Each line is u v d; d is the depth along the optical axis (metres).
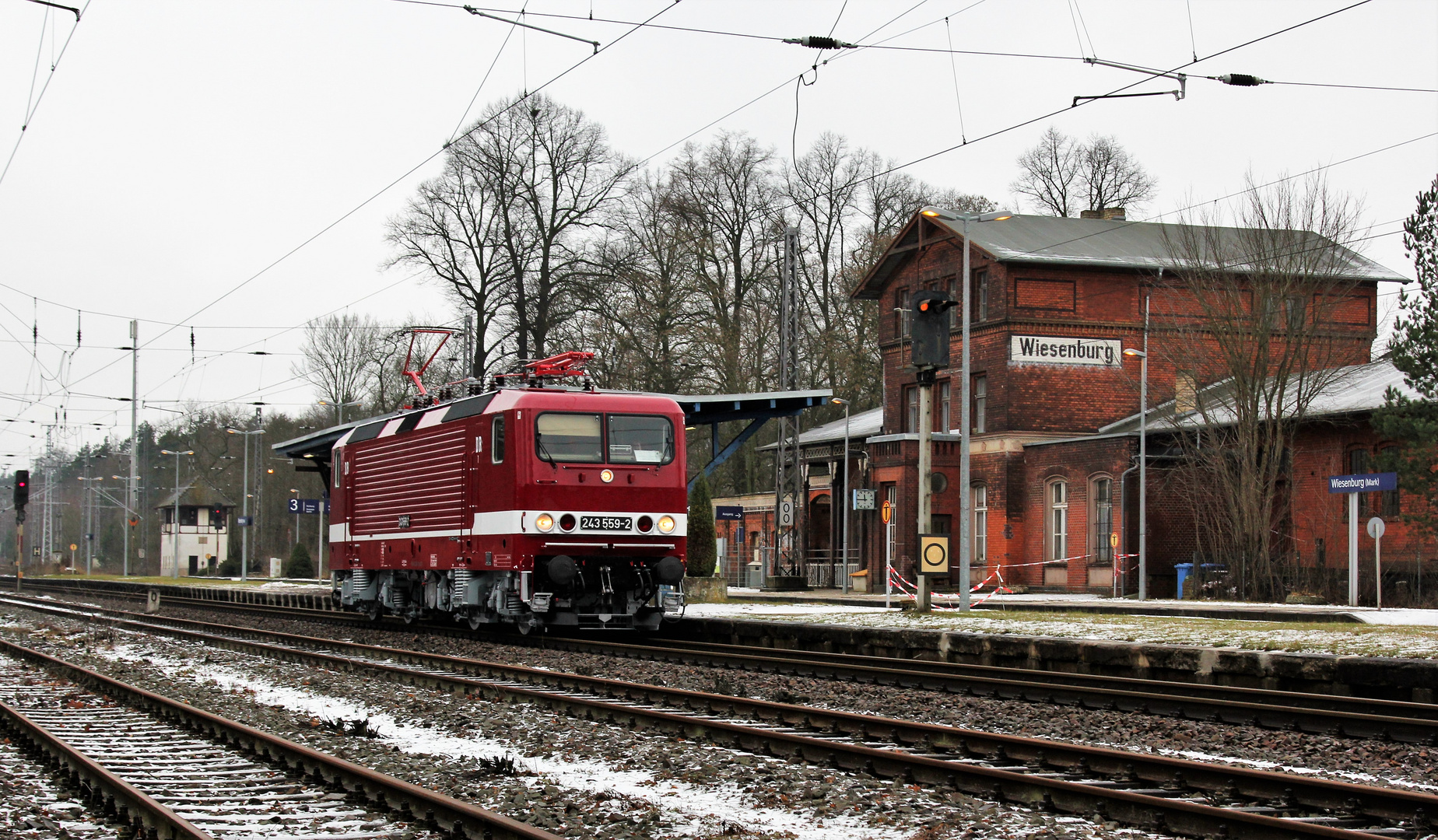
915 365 24.56
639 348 53.69
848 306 57.88
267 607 38.09
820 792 9.04
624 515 20.78
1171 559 39.19
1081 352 43.62
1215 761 10.59
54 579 63.84
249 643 21.50
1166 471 38.94
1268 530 35.41
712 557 32.59
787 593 44.28
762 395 28.22
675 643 21.95
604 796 8.96
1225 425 37.03
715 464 30.98
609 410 20.94
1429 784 9.64
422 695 14.91
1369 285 43.44
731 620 23.30
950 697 14.63
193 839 7.34
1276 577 34.28
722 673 17.03
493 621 22.25
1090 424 43.59
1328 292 38.12
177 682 16.58
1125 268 43.91
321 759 9.64
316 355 75.50
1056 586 41.38
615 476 20.77
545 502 20.30
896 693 15.01
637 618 21.88
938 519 44.03
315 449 35.88
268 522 94.88
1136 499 38.84
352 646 21.16
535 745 11.18
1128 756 9.53
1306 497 35.91
